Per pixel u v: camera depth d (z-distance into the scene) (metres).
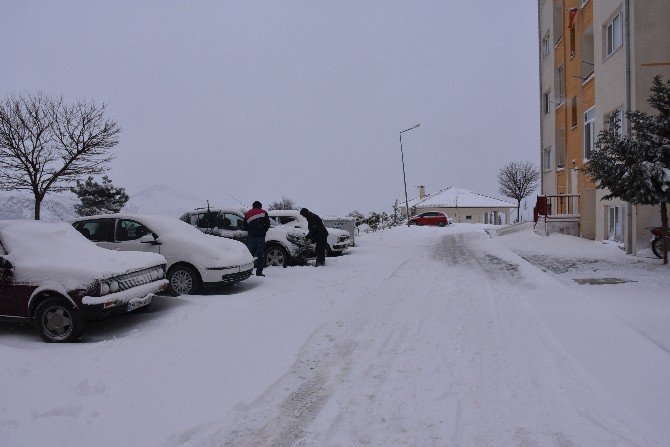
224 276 9.32
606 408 4.43
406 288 10.52
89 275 6.60
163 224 9.88
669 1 14.65
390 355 6.02
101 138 21.05
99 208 25.73
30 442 3.77
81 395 4.61
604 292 9.50
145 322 7.51
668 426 4.02
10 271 6.77
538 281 11.09
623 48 15.72
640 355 5.77
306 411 4.48
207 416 4.35
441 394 4.82
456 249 19.14
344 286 10.48
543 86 28.31
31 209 22.52
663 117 11.84
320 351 6.21
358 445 3.85
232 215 12.95
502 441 3.88
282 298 9.02
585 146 20.34
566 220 21.41
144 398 4.64
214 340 6.42
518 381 5.13
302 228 15.21
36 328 6.67
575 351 5.98
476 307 8.66
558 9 25.34
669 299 8.74
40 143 20.17
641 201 11.59
